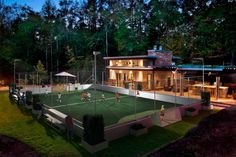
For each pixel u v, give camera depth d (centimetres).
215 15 3466
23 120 1875
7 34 5622
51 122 1759
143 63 3478
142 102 2622
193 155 641
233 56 4056
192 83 3275
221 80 3133
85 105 2462
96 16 6488
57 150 1221
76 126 1461
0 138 1412
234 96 2464
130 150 1204
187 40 4631
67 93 3438
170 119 1709
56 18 6581
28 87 3578
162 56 3625
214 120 927
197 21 4188
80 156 1144
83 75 4738
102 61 5359
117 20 5744
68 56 5453
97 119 1212
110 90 3612
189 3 4825
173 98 2545
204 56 4281
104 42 5859
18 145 1298
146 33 5688
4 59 4931
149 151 1180
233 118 908
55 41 5741
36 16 6122
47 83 4466
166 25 5372
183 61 4712
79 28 6594
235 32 3278
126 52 5550
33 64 5419
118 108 2286
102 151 1199
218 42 3775
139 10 5772
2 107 2417
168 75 3538
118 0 6325
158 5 5362
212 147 666
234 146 648
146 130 1477
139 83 3362
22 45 5419
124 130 1434
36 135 1480
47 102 2656
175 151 710
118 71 4044
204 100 2119
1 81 4706
